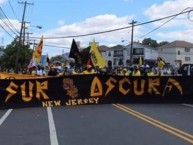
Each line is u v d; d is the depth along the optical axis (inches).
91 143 393.7
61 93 759.7
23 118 578.9
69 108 709.3
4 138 424.8
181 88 813.2
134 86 799.1
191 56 5078.7
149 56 4785.9
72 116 593.3
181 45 5027.1
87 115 602.5
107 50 5206.7
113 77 790.5
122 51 4953.3
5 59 3184.1
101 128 481.1
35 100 743.1
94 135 436.1
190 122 531.8
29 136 434.0
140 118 565.3
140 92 801.6
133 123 519.5
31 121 546.3
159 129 473.4
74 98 766.5
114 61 5049.2
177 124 512.7
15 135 441.1
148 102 802.8
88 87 776.3
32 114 625.9
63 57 5036.9
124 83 795.4
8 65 3152.1
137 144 387.9
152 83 804.6
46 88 751.1
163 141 402.0
